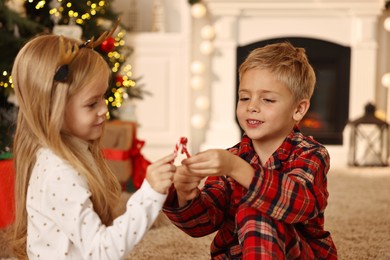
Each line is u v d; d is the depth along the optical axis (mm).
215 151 1316
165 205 1470
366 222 2633
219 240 1552
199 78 4656
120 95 3678
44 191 1311
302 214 1349
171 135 4711
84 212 1287
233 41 4754
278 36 4781
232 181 1545
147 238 2334
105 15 4035
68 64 1348
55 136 1344
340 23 4742
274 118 1451
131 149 2998
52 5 3539
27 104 1369
